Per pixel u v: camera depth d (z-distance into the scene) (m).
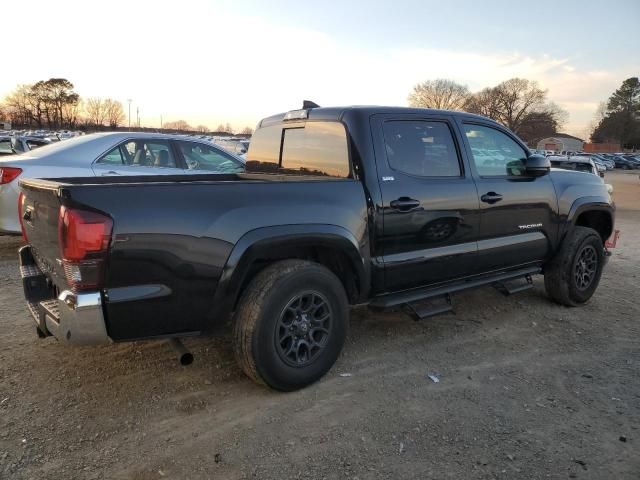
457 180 4.23
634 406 3.37
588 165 11.20
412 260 3.94
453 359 4.03
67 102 101.94
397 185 3.82
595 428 3.10
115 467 2.65
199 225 2.99
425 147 4.10
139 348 4.02
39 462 2.67
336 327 3.56
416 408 3.28
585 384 3.66
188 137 7.60
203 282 3.03
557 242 5.11
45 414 3.09
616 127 122.50
